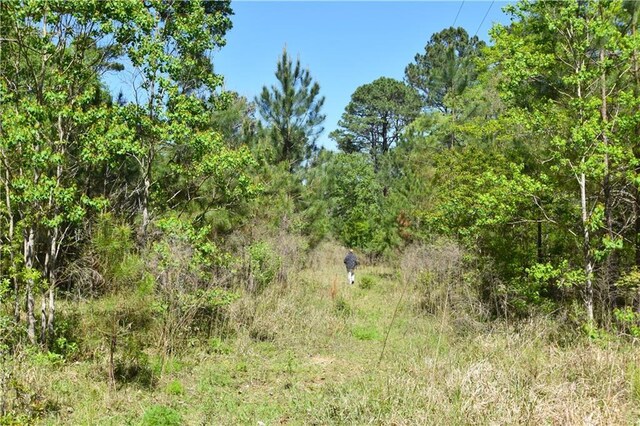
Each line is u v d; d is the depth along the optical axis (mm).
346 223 30750
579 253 12719
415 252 17391
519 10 11586
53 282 9836
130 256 9258
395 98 54844
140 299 9281
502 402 6492
